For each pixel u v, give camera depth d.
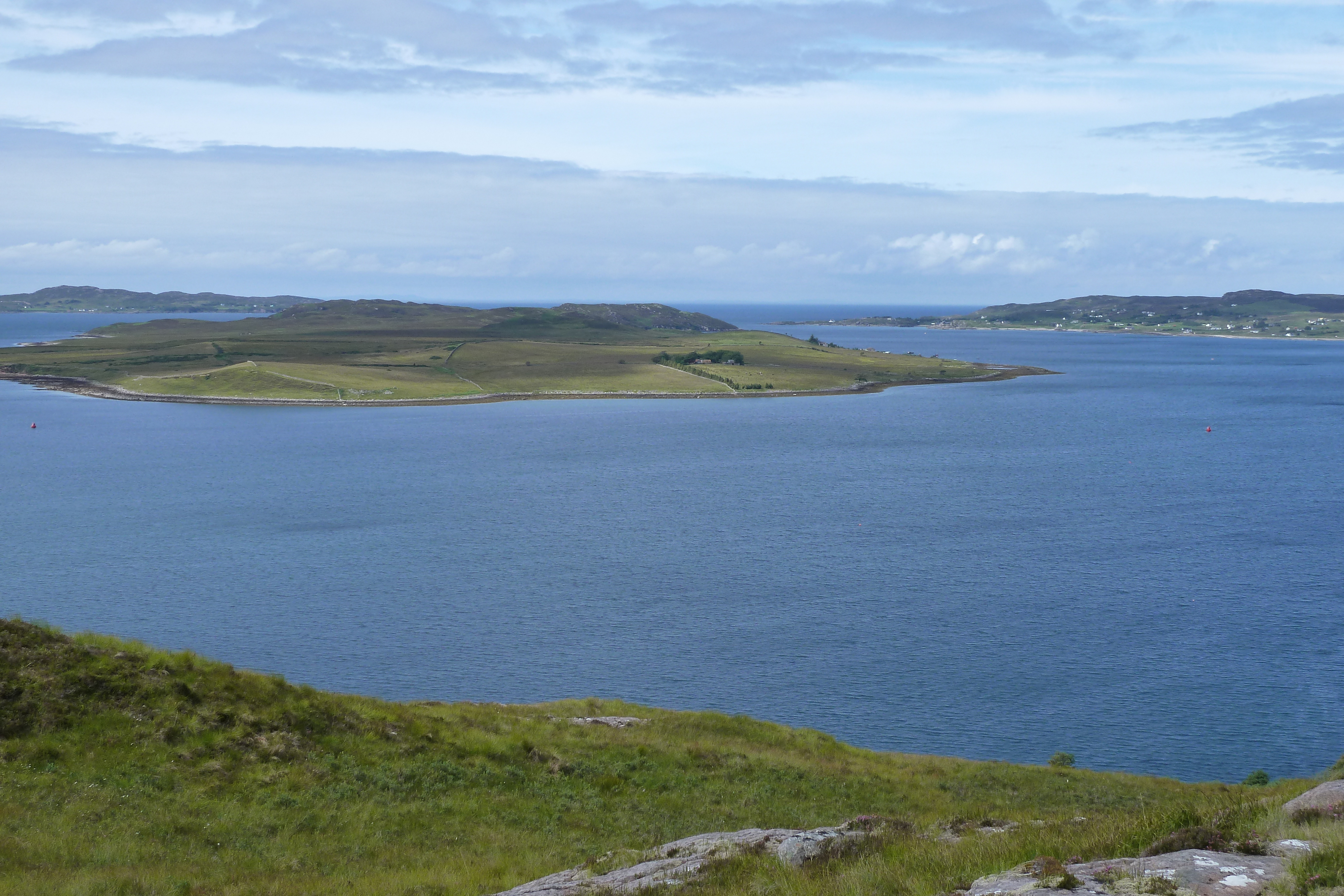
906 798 39.22
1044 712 73.31
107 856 24.23
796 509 159.62
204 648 88.06
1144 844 15.59
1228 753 66.25
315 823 28.39
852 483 185.62
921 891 14.82
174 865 24.34
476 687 78.88
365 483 187.38
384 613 99.50
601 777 36.47
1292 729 70.06
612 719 48.88
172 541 135.00
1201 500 164.00
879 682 79.81
